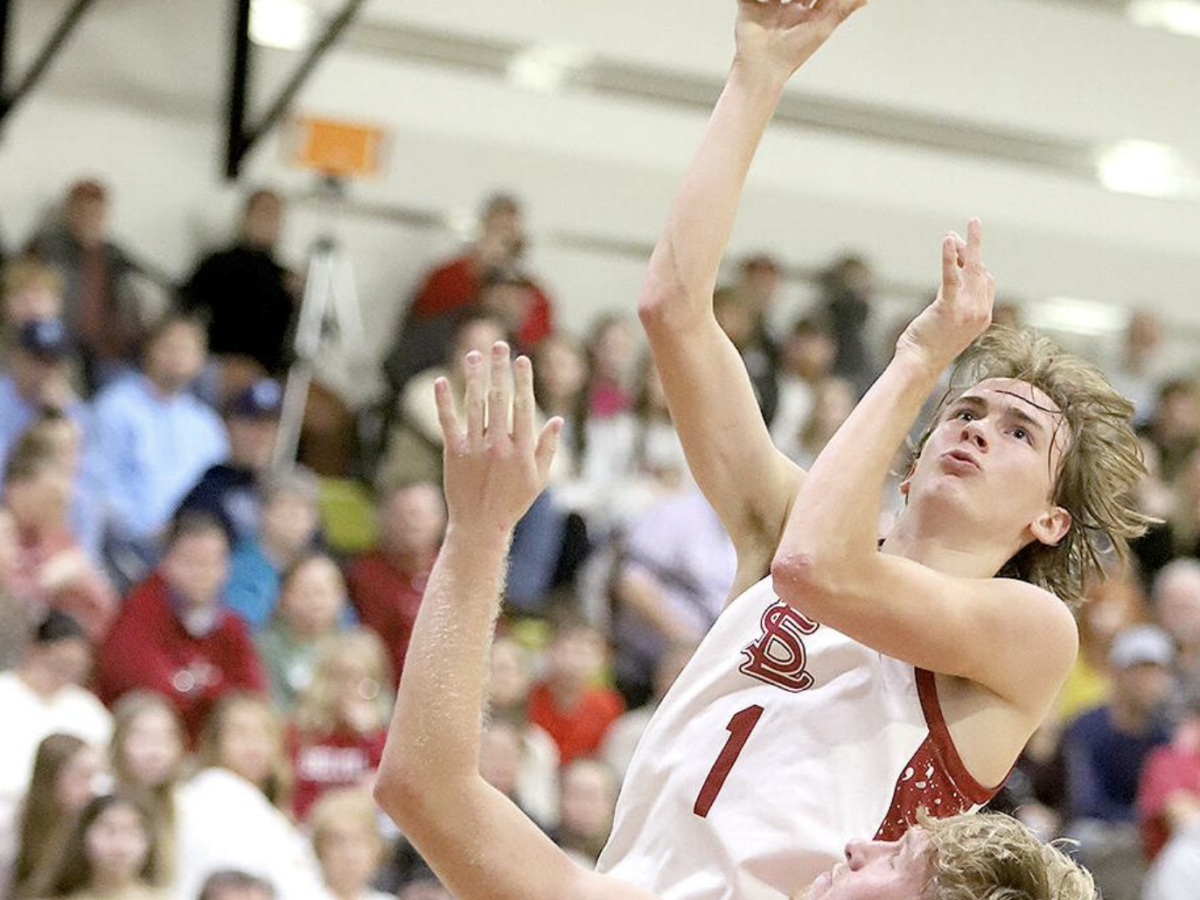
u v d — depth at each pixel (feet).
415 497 44.24
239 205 59.31
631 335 58.85
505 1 62.75
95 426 47.11
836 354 60.80
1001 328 16.10
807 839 14.58
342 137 56.39
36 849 30.58
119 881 30.45
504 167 62.80
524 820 13.44
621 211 64.08
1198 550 56.65
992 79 67.92
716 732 15.29
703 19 65.00
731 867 14.65
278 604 40.01
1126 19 68.95
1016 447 15.46
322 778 36.63
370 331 60.59
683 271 16.12
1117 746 44.21
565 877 13.48
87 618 38.32
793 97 65.82
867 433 14.03
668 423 53.98
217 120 59.06
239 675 37.88
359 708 37.17
